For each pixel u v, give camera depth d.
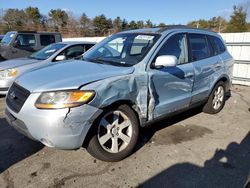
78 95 2.65
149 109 3.39
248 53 8.48
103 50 4.02
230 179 2.86
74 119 2.63
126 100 3.09
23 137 3.82
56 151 3.41
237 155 3.41
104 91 2.82
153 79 3.36
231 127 4.45
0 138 3.79
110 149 3.10
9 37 9.23
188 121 4.69
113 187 2.67
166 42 3.69
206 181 2.81
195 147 3.62
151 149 3.52
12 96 3.03
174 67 3.73
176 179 2.84
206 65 4.39
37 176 2.84
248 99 6.59
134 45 3.71
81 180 2.78
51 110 2.59
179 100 3.88
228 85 5.30
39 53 6.97
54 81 2.80
